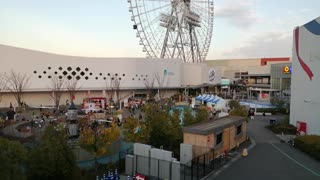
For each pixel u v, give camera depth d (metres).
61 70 74.31
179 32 87.56
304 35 44.97
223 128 30.33
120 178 21.77
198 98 67.12
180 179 21.81
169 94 96.06
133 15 77.81
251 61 167.88
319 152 28.84
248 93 117.50
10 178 12.91
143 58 87.00
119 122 41.09
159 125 30.38
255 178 22.84
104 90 80.31
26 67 68.88
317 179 22.84
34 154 17.16
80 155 24.11
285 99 76.81
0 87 64.88
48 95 73.06
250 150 32.84
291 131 44.47
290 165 26.75
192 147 25.38
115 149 27.39
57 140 18.00
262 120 58.12
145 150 23.69
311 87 42.81
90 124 38.34
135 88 85.69
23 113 54.34
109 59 81.81
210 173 23.81
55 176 17.47
